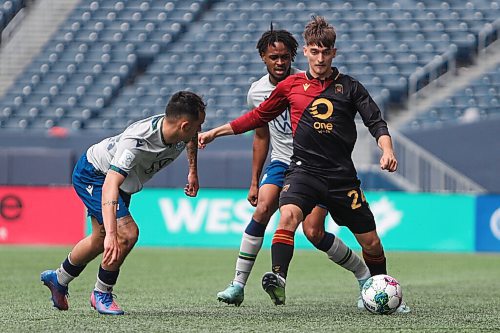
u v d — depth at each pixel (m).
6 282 34.28
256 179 27.11
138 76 85.62
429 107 78.50
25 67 86.56
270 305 25.98
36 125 80.56
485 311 24.22
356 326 19.72
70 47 87.94
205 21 89.06
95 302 22.30
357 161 63.94
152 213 61.12
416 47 83.75
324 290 32.69
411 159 64.06
